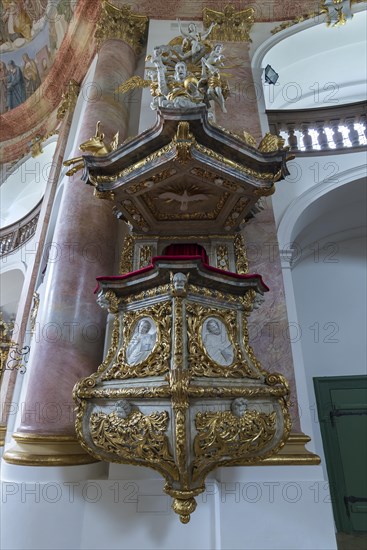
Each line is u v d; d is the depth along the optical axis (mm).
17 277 8680
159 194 3137
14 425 4379
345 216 5332
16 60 10125
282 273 3967
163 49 3818
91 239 3801
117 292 2686
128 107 5137
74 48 7613
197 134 2775
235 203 3236
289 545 2605
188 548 2629
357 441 4895
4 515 2613
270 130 5109
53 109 9250
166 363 2250
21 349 4777
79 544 2600
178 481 2105
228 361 2414
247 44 5684
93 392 2328
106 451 2252
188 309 2408
